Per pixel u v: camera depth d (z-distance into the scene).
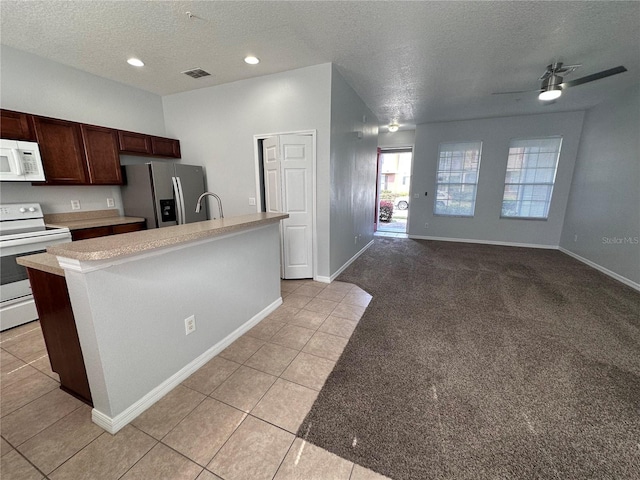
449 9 2.16
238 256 2.30
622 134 3.91
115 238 1.47
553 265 4.50
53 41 2.61
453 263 4.64
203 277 1.97
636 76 3.48
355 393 1.75
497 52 2.86
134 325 1.53
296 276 3.83
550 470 1.27
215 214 4.21
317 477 1.24
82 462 1.30
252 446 1.39
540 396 1.72
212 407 1.64
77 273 1.30
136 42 2.63
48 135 2.85
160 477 1.24
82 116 3.33
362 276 4.00
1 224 2.63
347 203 4.23
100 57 2.96
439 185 6.34
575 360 2.07
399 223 9.33
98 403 1.48
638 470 1.26
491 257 5.00
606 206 4.18
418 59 3.03
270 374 1.93
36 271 1.57
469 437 1.44
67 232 2.82
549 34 2.53
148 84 3.76
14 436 1.44
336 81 3.33
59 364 1.70
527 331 2.49
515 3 2.09
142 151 3.76
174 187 3.71
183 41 2.62
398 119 5.83
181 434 1.46
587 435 1.45
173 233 1.63
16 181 2.66
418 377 1.90
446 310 2.91
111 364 1.43
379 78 3.59
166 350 1.74
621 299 3.16
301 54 2.91
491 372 1.95
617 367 1.99
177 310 1.79
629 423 1.52
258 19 2.27
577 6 2.12
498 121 5.61
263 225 2.52
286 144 3.45
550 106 4.75
